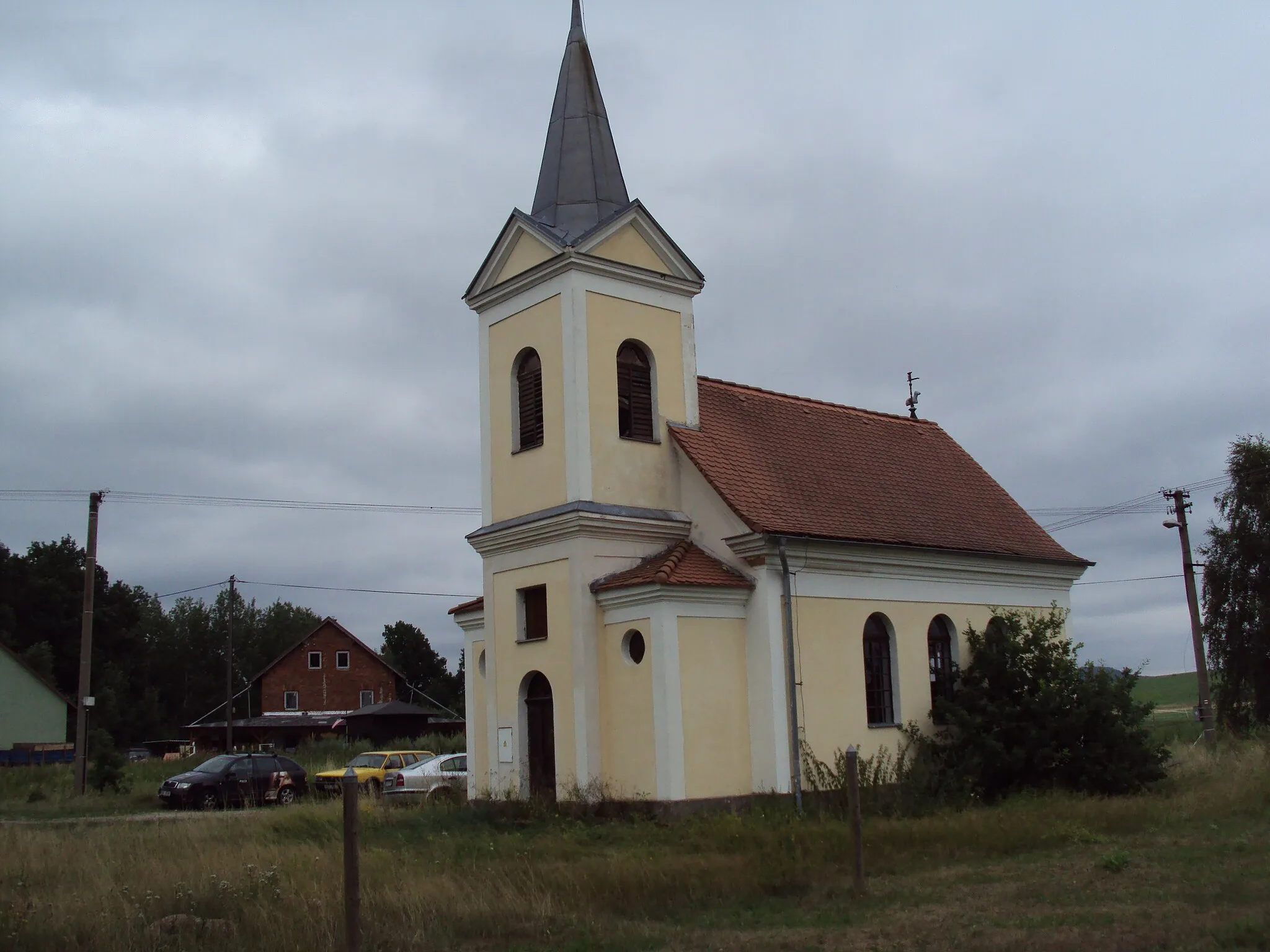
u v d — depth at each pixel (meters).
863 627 23.95
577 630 21.73
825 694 22.70
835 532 23.41
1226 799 20.69
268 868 14.69
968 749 23.50
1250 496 41.12
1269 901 12.58
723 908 13.55
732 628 22.00
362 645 81.38
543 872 14.66
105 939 11.56
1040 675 23.91
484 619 25.62
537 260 23.61
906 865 15.95
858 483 26.41
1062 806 20.02
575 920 12.75
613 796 21.20
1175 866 14.98
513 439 23.95
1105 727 23.27
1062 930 11.57
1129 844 17.28
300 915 12.22
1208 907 12.40
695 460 23.28
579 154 24.86
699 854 16.28
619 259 23.55
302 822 21.41
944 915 12.62
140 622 92.88
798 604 22.64
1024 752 22.97
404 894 13.19
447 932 12.23
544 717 22.69
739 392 27.05
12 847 17.86
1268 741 28.62
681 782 20.52
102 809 32.78
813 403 28.94
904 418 31.31
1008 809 20.22
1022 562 27.48
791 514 23.20
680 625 21.09
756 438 25.64
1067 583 29.16
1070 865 15.59
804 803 21.59
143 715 85.75
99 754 38.91
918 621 25.25
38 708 64.06
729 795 21.25
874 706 24.00
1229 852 15.98
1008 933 11.53
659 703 20.70
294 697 79.25
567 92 25.52
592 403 22.67
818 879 14.89
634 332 23.73
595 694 21.62
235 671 110.00
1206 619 41.66
